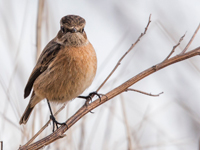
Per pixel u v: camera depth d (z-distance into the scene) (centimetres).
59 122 1068
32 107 1108
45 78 1050
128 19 1563
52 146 992
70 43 1020
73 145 1005
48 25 1120
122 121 1107
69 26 1021
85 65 1024
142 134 1093
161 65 870
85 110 862
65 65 1022
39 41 1084
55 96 1062
